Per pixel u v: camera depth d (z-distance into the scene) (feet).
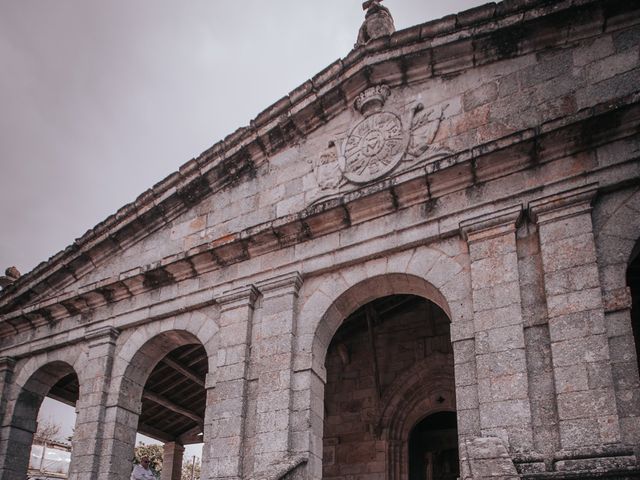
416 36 45.55
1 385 58.95
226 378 44.96
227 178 53.47
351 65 48.29
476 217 39.58
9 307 63.16
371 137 46.55
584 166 37.40
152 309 52.29
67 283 60.80
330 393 61.31
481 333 36.52
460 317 38.14
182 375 69.36
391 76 47.26
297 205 48.29
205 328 48.80
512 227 38.24
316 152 49.29
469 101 43.57
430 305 59.82
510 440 33.14
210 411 45.03
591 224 35.83
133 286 53.83
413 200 42.63
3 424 57.52
